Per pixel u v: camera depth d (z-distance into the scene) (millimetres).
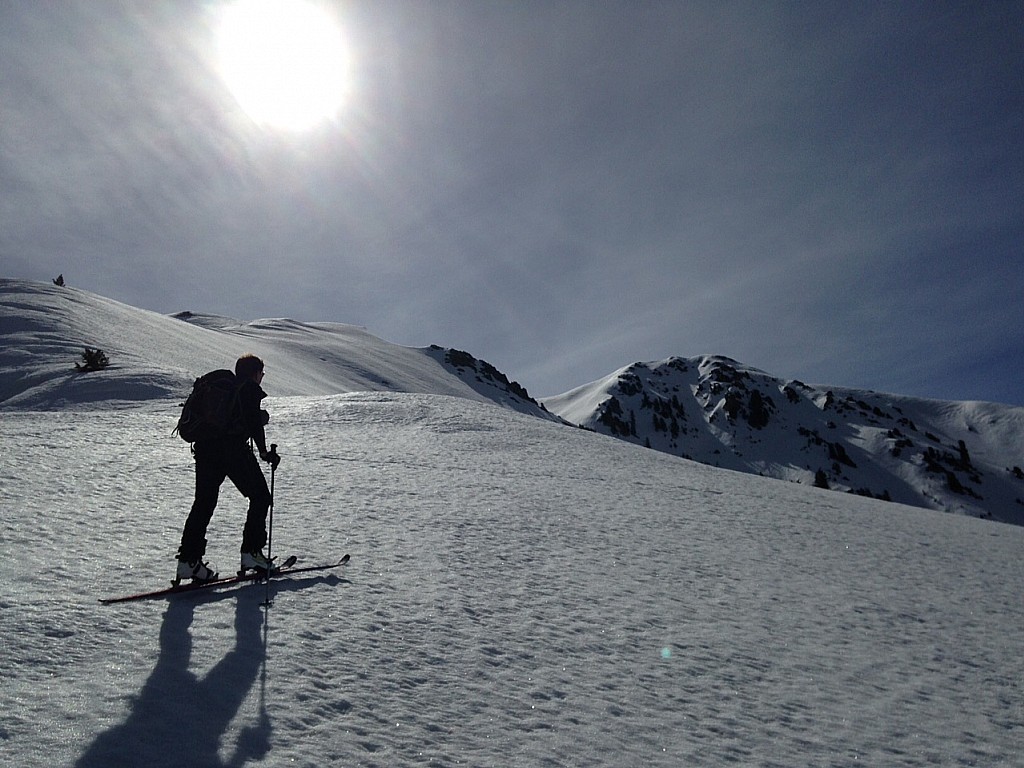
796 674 6320
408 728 4215
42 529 7145
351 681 4664
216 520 8500
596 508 13523
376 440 19141
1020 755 5328
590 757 4242
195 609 5426
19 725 3557
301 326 140000
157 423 17672
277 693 4305
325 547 7891
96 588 5641
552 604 7137
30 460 10883
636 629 6793
